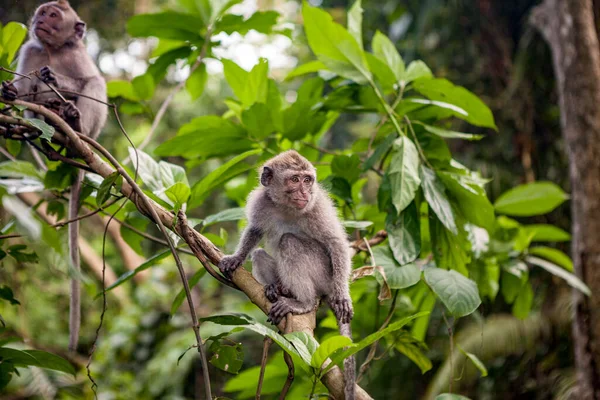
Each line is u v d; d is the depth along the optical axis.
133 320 17.22
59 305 18.55
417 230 7.41
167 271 18.17
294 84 21.73
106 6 19.33
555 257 10.46
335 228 7.24
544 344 13.84
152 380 15.81
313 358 5.23
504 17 16.81
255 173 9.16
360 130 20.66
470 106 8.67
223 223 20.31
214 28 9.27
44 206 12.08
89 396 13.41
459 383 13.31
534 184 9.75
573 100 10.82
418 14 17.91
